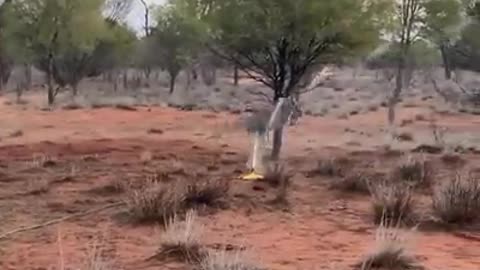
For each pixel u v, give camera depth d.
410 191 12.28
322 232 9.48
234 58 18.58
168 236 8.32
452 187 11.27
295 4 17.08
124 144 20.88
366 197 12.56
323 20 17.25
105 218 10.34
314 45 17.91
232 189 12.74
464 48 38.28
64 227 9.68
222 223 9.98
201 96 48.84
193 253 7.87
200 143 21.78
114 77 65.25
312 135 25.77
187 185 11.92
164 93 52.34
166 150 19.70
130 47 52.22
